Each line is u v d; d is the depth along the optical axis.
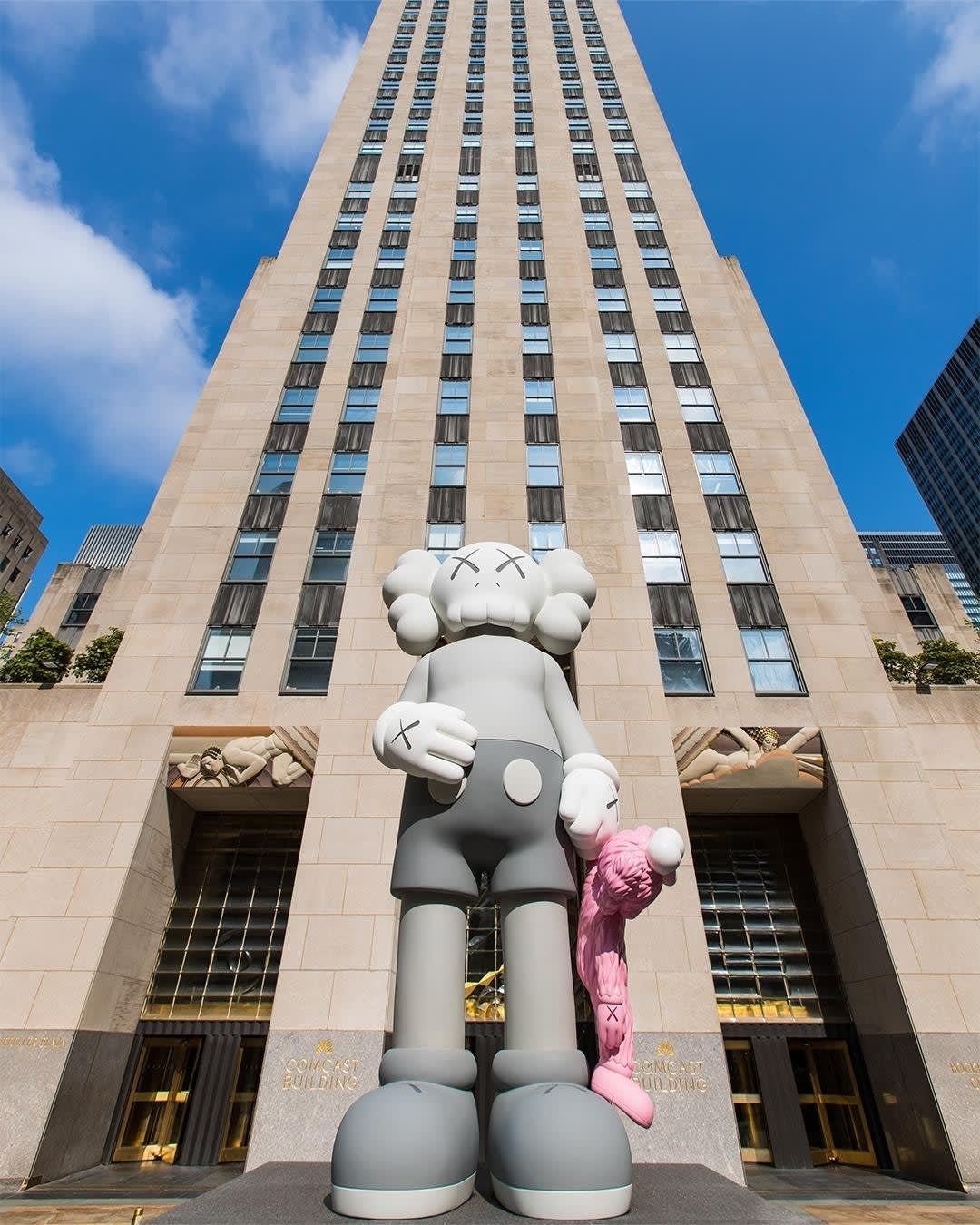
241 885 14.88
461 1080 4.59
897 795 14.11
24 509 82.25
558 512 18.50
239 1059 13.01
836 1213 8.07
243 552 18.48
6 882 13.81
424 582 6.80
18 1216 7.75
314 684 15.98
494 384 21.55
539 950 4.92
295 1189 4.93
